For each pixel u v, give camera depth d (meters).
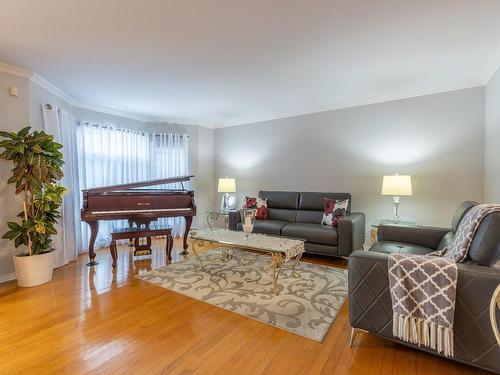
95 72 3.05
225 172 5.68
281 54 2.63
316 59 2.74
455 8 1.92
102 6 1.88
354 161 4.20
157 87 3.55
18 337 1.84
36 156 2.71
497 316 1.35
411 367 1.54
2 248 2.84
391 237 2.95
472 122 3.37
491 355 1.36
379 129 3.98
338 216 3.70
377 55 2.66
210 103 4.30
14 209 2.91
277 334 1.88
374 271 1.65
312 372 1.51
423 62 2.81
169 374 1.49
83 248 4.12
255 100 4.14
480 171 3.33
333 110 4.37
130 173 4.82
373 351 1.69
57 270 3.23
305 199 4.35
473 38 2.34
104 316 2.13
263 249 2.52
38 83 3.18
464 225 1.80
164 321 2.05
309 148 4.62
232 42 2.41
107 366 1.55
